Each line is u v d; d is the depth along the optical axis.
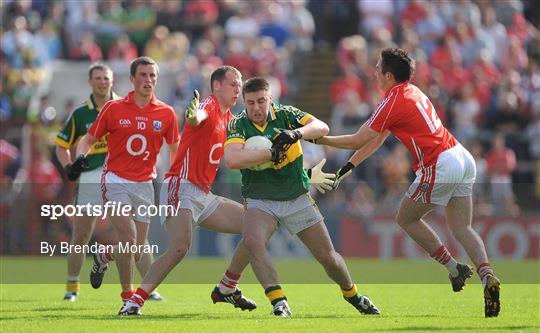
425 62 86.00
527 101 82.94
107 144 38.16
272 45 91.25
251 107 32.88
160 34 93.56
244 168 32.81
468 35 89.69
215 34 93.44
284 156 32.97
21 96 86.56
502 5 93.62
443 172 34.19
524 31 93.12
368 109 81.88
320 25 95.69
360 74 87.25
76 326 30.69
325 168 77.31
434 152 34.28
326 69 91.81
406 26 90.88
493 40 91.06
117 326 30.59
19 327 30.55
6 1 95.88
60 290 47.72
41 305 39.38
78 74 86.06
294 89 91.19
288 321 31.81
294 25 93.31
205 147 35.53
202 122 35.38
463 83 83.50
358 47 88.56
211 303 41.03
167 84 86.25
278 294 33.53
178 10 97.50
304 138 32.66
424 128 34.34
